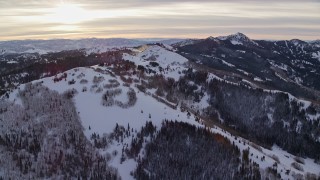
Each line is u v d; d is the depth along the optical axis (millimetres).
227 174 125312
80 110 157250
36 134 143250
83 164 130500
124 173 127812
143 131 142000
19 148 136000
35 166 128750
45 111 155125
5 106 159250
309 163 171500
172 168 127125
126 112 155250
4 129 145500
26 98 163750
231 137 151750
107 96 163125
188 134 139375
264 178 126625
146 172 127562
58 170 127938
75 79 175250
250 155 136875
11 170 126188
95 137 142875
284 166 140625
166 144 135500
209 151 133000
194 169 126750
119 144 139500
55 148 137125
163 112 154875
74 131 145875
